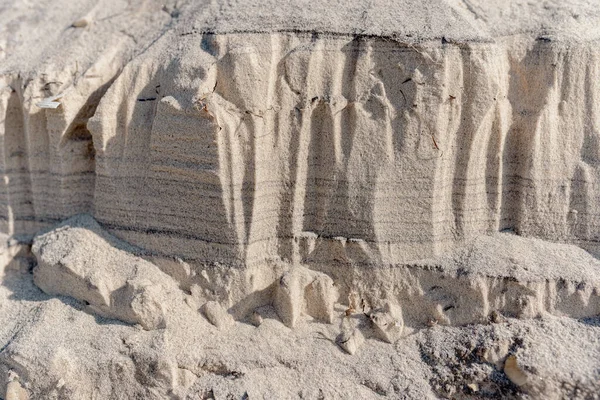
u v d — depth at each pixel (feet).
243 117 2.00
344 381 1.94
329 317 2.05
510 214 2.10
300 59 2.01
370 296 2.07
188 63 2.02
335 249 2.07
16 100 2.27
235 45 2.01
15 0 2.52
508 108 2.06
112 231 2.19
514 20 2.11
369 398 1.92
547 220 2.06
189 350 1.98
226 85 2.00
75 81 2.19
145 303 1.99
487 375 1.88
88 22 2.35
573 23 2.10
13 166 2.32
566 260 2.02
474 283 1.97
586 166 2.06
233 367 1.96
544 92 2.04
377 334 2.03
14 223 2.35
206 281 2.07
